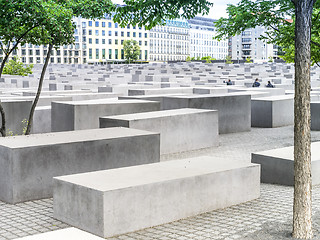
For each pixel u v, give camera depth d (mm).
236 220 7535
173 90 24766
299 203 6523
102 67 87938
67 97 21328
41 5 10141
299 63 6402
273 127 19938
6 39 11930
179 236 6750
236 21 12594
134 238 6707
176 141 14375
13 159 8773
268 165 10680
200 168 8430
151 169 8305
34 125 17266
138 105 16828
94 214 6836
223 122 18125
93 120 15867
